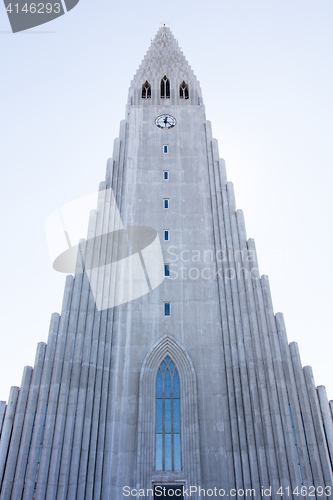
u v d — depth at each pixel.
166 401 31.67
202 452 29.20
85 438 28.45
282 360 31.34
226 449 29.05
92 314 33.38
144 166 43.78
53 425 28.03
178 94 51.22
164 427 30.64
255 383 30.58
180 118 48.16
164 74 54.03
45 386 29.16
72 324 32.12
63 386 29.41
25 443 27.08
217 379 31.97
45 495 25.70
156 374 32.59
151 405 31.11
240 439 28.97
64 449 27.38
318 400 30.22
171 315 35.03
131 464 28.62
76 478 26.86
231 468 28.31
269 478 27.14
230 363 32.31
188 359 32.62
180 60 57.91
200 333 34.12
